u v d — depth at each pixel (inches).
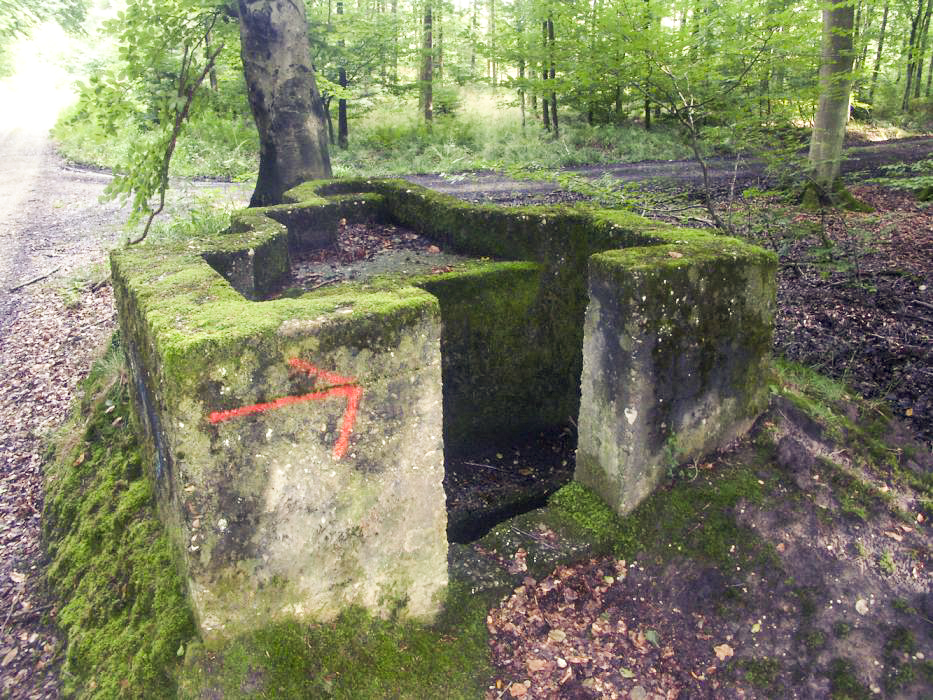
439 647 119.9
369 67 650.2
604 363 140.3
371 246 220.7
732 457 154.5
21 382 247.0
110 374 212.4
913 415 183.3
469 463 192.9
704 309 139.6
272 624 109.2
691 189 398.6
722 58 236.1
